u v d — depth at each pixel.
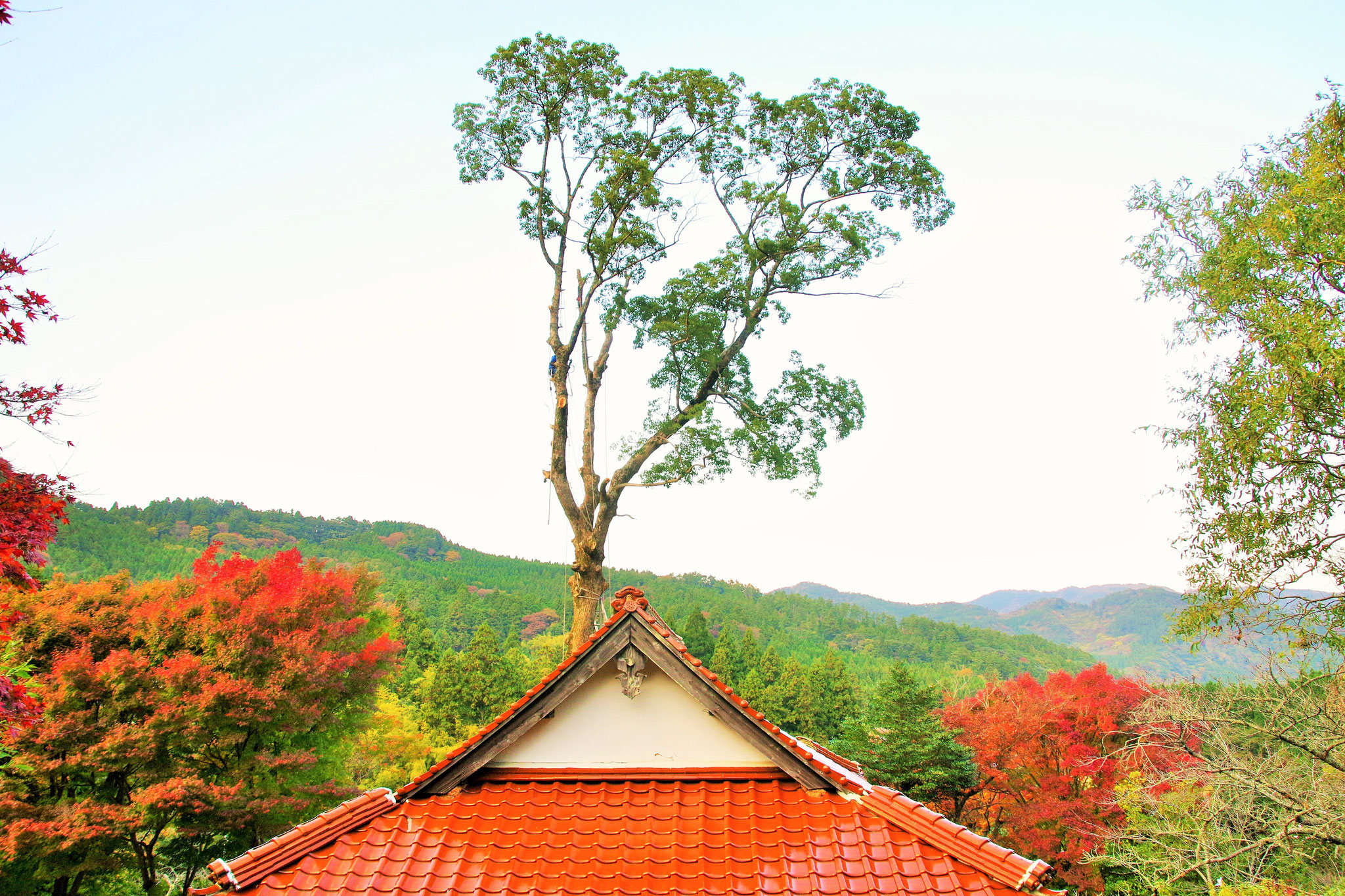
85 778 20.73
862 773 12.01
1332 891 15.29
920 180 23.05
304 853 7.56
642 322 24.27
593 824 7.95
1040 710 28.39
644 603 8.73
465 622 127.62
